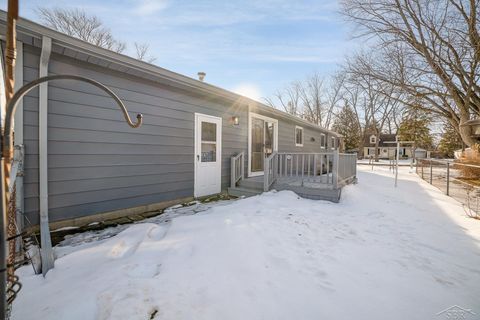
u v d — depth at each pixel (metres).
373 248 2.69
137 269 2.01
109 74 3.65
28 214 2.88
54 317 1.46
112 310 1.51
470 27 8.84
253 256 2.29
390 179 9.11
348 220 3.67
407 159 33.16
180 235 2.70
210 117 5.44
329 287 1.90
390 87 11.55
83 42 3.04
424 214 4.23
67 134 3.24
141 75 3.98
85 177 3.43
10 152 0.78
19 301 1.63
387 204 4.86
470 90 9.56
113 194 3.74
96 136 3.53
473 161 8.56
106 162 3.66
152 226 2.98
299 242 2.73
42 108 2.92
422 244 2.86
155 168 4.33
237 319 1.52
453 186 7.35
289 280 1.97
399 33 10.11
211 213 3.66
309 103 29.20
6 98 0.78
